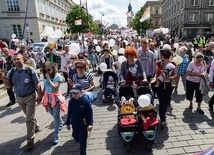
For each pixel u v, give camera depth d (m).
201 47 8.08
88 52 13.40
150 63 5.32
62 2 47.97
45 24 34.03
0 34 29.77
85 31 33.03
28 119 3.74
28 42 19.41
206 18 42.12
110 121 4.82
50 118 5.25
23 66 3.73
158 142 3.74
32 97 3.78
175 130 4.16
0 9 28.83
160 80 4.18
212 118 4.68
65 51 6.79
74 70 5.20
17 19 29.53
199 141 3.72
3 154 3.68
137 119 3.47
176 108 5.37
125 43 10.71
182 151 3.44
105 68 6.52
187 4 41.81
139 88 4.10
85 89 3.96
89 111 3.14
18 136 4.36
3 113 5.82
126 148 3.59
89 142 3.86
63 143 3.92
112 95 6.21
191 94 5.15
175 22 51.31
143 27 46.66
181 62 5.88
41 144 3.92
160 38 28.92
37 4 30.25
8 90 6.34
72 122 3.20
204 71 4.82
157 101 6.04
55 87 3.72
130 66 4.31
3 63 8.12
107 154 3.46
